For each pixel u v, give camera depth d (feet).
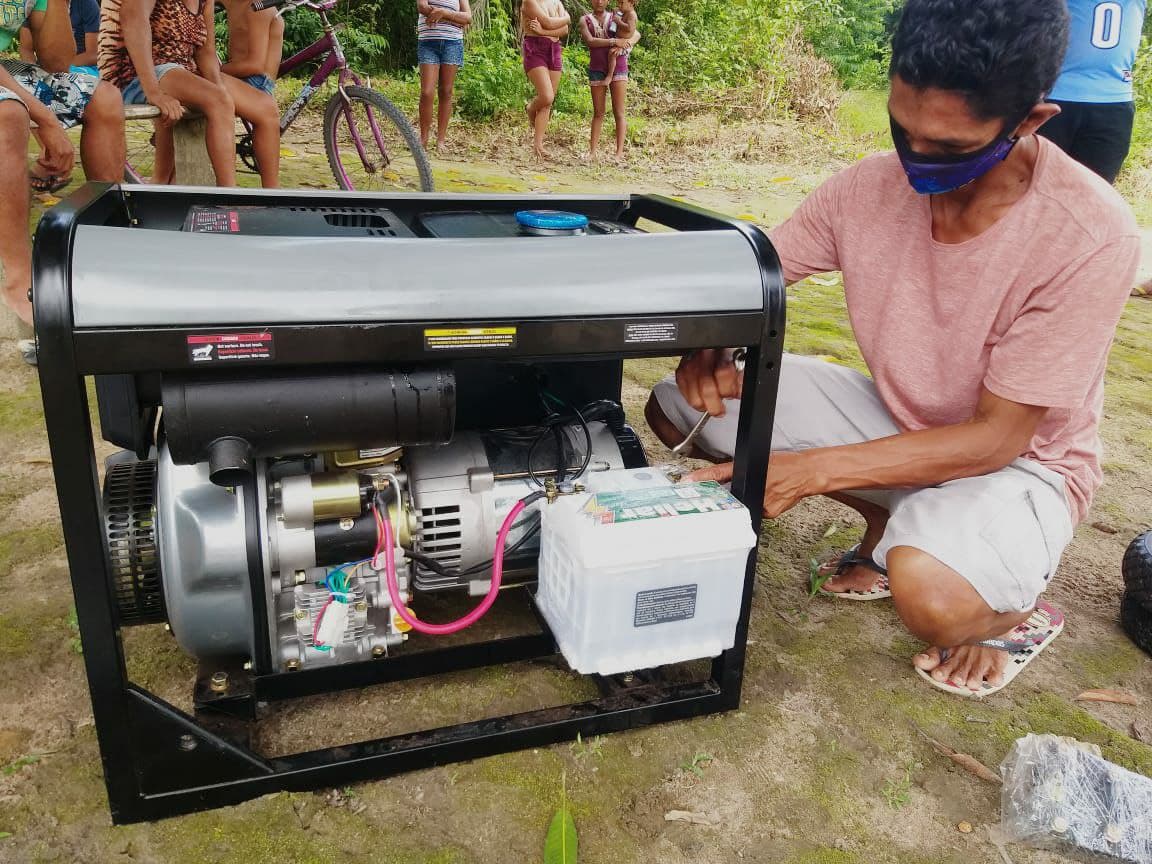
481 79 28.19
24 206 8.25
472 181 19.39
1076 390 4.61
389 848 4.27
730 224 4.73
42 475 7.22
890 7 45.37
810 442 6.00
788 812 4.67
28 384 8.70
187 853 4.16
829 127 32.32
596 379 5.99
